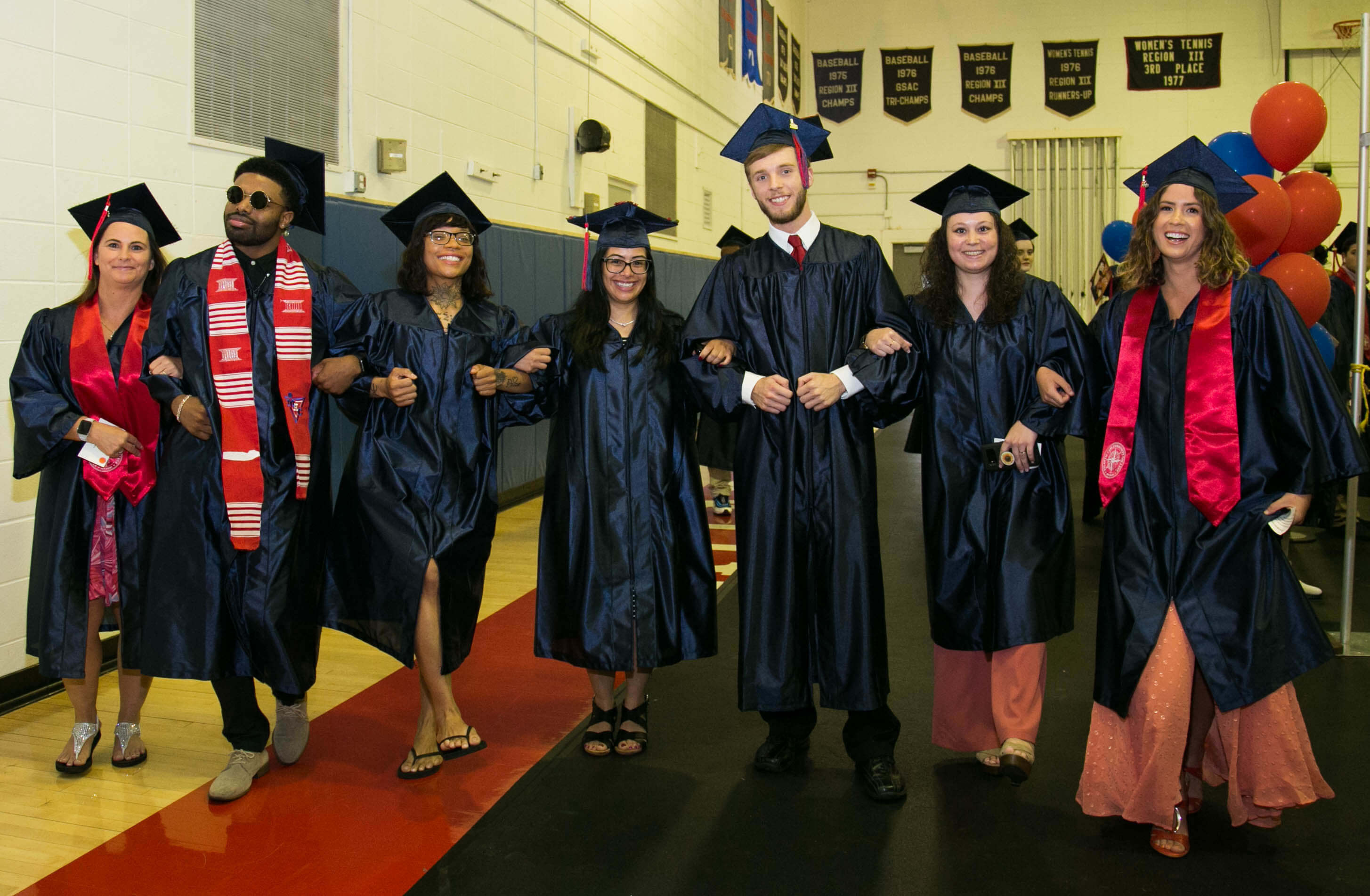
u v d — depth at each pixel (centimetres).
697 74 1089
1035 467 254
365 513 272
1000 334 256
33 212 340
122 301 277
